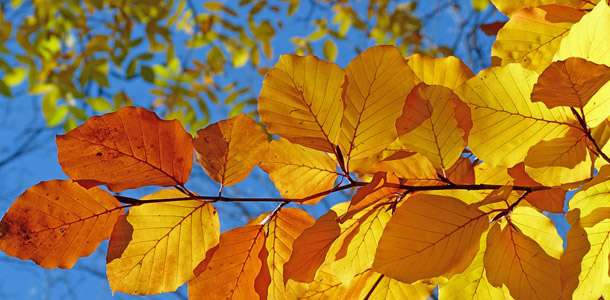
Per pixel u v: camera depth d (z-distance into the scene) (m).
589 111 0.56
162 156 0.57
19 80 2.22
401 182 0.57
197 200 0.58
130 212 0.58
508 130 0.56
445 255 0.54
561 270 0.56
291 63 0.56
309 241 0.56
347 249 0.58
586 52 0.55
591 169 0.56
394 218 0.55
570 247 0.56
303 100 0.56
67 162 0.56
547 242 0.56
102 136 0.56
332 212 0.57
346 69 0.56
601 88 0.55
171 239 0.58
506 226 0.57
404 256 0.54
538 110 0.56
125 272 0.58
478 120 0.56
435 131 0.56
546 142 0.56
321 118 0.57
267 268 0.58
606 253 0.56
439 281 0.58
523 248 0.56
